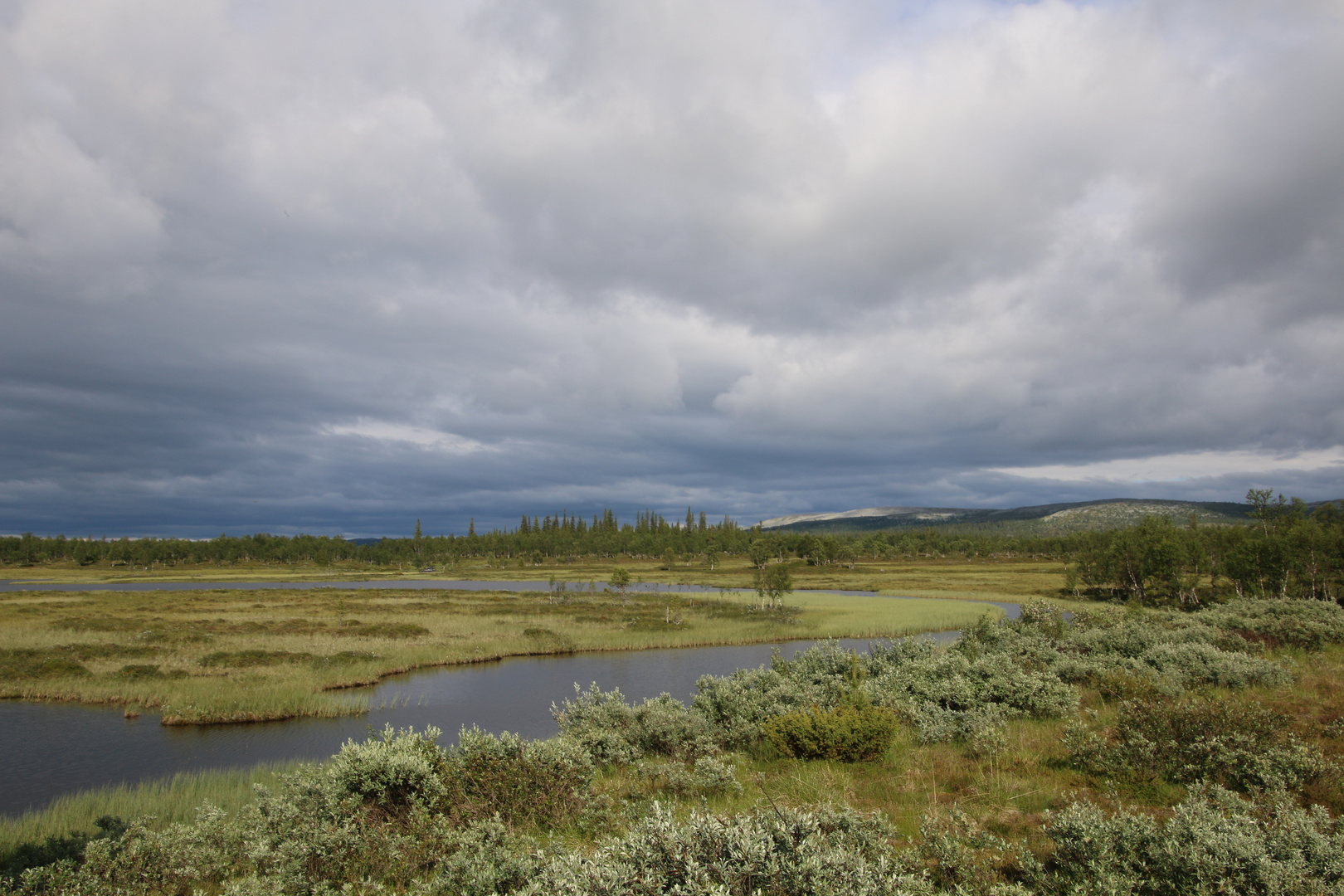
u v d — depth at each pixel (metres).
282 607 63.34
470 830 8.38
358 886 7.62
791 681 17.69
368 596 80.44
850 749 12.05
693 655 41.62
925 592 90.69
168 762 20.72
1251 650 19.67
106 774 19.62
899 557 186.25
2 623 46.94
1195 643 18.98
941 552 185.50
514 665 38.38
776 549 164.75
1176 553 71.06
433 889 7.12
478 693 30.89
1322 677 15.71
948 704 15.15
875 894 5.27
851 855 5.64
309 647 39.16
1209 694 14.29
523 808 9.79
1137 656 19.03
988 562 161.75
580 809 9.92
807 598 80.69
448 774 10.10
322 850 7.97
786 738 12.75
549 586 107.12
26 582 116.88
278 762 20.38
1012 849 7.33
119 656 35.16
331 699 27.80
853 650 20.50
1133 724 10.83
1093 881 6.20
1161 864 6.23
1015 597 79.75
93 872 8.18
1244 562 65.62
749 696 16.36
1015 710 14.45
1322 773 8.93
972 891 6.20
